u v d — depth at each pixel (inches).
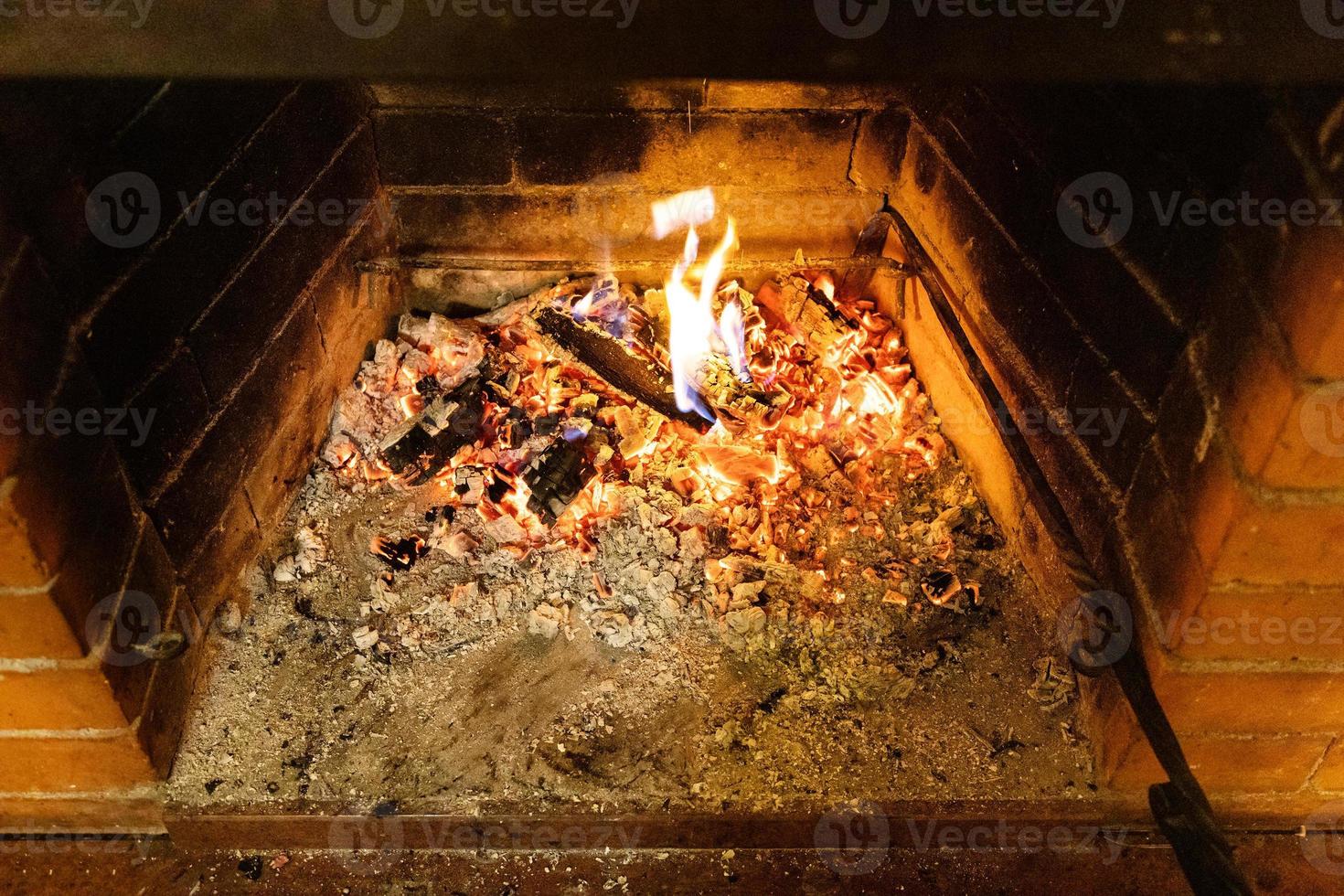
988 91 86.3
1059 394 79.3
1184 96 61.3
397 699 80.1
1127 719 71.4
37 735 68.4
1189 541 63.0
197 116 70.7
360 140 96.7
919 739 78.5
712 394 98.5
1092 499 75.5
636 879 73.9
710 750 77.6
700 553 89.4
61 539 60.1
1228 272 58.1
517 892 73.0
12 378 54.8
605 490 93.0
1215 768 73.3
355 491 95.9
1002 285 86.7
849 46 54.8
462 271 109.5
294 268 87.2
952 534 93.4
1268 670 65.7
